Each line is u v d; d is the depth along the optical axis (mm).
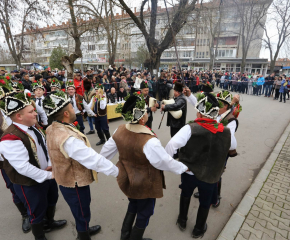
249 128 6582
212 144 1933
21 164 1677
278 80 12367
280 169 3877
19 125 1777
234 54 32469
